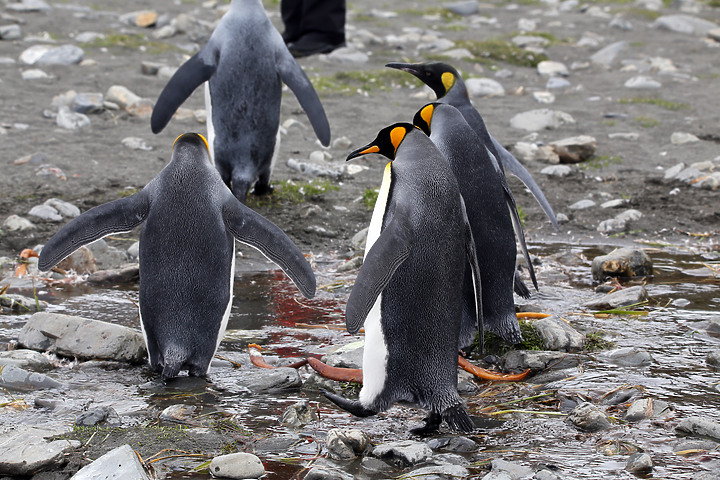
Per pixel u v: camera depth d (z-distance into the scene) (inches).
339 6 1181.1
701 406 353.1
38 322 424.2
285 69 609.6
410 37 1325.0
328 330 456.1
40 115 866.1
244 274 557.6
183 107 937.5
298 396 375.9
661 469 297.6
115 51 1143.0
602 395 367.9
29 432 313.3
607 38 1405.0
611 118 954.7
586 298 509.0
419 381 339.9
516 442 325.7
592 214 690.8
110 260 566.6
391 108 956.6
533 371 405.1
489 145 459.5
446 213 337.7
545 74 1168.2
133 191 673.0
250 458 298.0
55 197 656.4
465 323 423.5
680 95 1059.9
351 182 749.3
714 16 1631.4
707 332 445.1
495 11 1681.8
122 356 407.5
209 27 1312.7
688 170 761.0
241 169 616.7
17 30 1160.8
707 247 617.9
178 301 385.1
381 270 316.8
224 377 394.3
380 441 329.4
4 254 566.6
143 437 321.7
